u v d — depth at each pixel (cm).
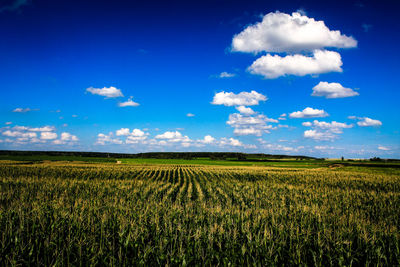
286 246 904
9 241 810
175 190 3070
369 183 3966
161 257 767
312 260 828
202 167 8644
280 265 800
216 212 1298
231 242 874
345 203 2111
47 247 773
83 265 750
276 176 5094
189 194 2627
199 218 1177
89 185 3058
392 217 1575
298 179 4584
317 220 1219
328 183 3994
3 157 11425
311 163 12438
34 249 824
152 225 1018
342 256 812
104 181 3606
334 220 1236
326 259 842
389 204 2111
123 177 4781
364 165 10069
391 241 961
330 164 11088
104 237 908
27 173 4734
